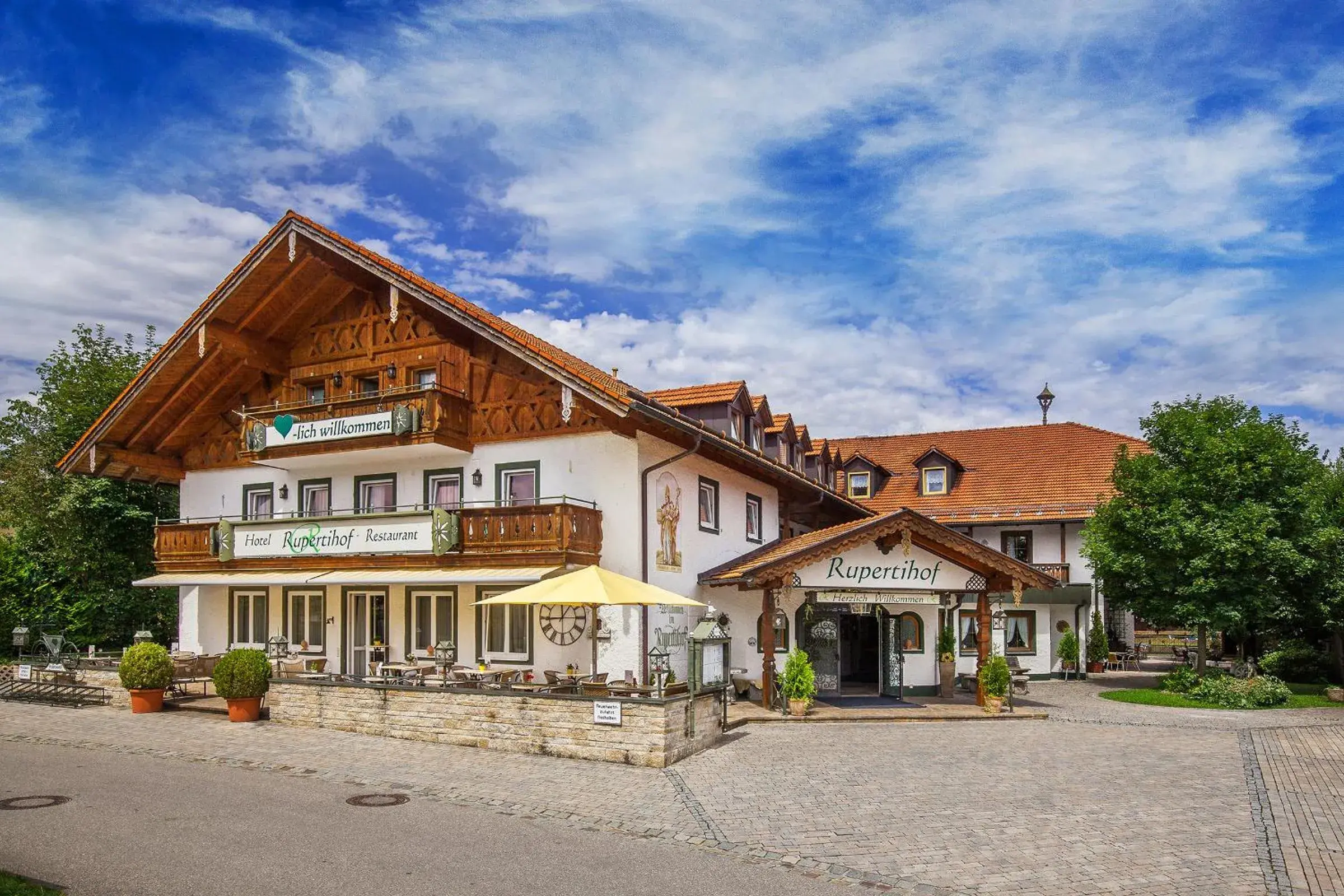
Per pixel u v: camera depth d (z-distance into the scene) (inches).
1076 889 366.9
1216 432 1029.2
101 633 1194.6
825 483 1416.1
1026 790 536.4
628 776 561.6
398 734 679.7
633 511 799.7
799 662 817.5
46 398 1245.1
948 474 1557.6
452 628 882.1
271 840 419.2
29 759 606.5
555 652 825.5
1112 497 1339.8
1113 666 1439.5
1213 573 989.2
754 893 358.6
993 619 933.2
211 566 951.0
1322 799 522.6
